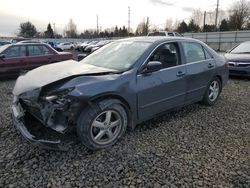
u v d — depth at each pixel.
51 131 3.48
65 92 2.88
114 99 3.22
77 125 3.02
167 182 2.59
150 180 2.62
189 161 2.98
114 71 3.44
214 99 5.22
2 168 2.78
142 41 4.09
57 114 2.91
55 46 33.12
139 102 3.52
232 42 35.47
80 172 2.74
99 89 3.02
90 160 2.97
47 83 2.94
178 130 3.88
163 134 3.72
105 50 4.34
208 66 4.78
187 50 4.41
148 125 4.04
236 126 4.09
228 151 3.24
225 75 5.36
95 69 3.54
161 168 2.83
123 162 2.94
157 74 3.73
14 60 8.28
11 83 7.85
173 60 4.09
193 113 4.68
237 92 6.53
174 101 4.12
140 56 3.65
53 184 2.53
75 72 3.30
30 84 3.10
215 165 2.90
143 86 3.51
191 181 2.61
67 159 2.98
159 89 3.75
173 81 3.96
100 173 2.72
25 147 3.25
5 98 5.75
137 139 3.54
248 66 7.94
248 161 3.00
